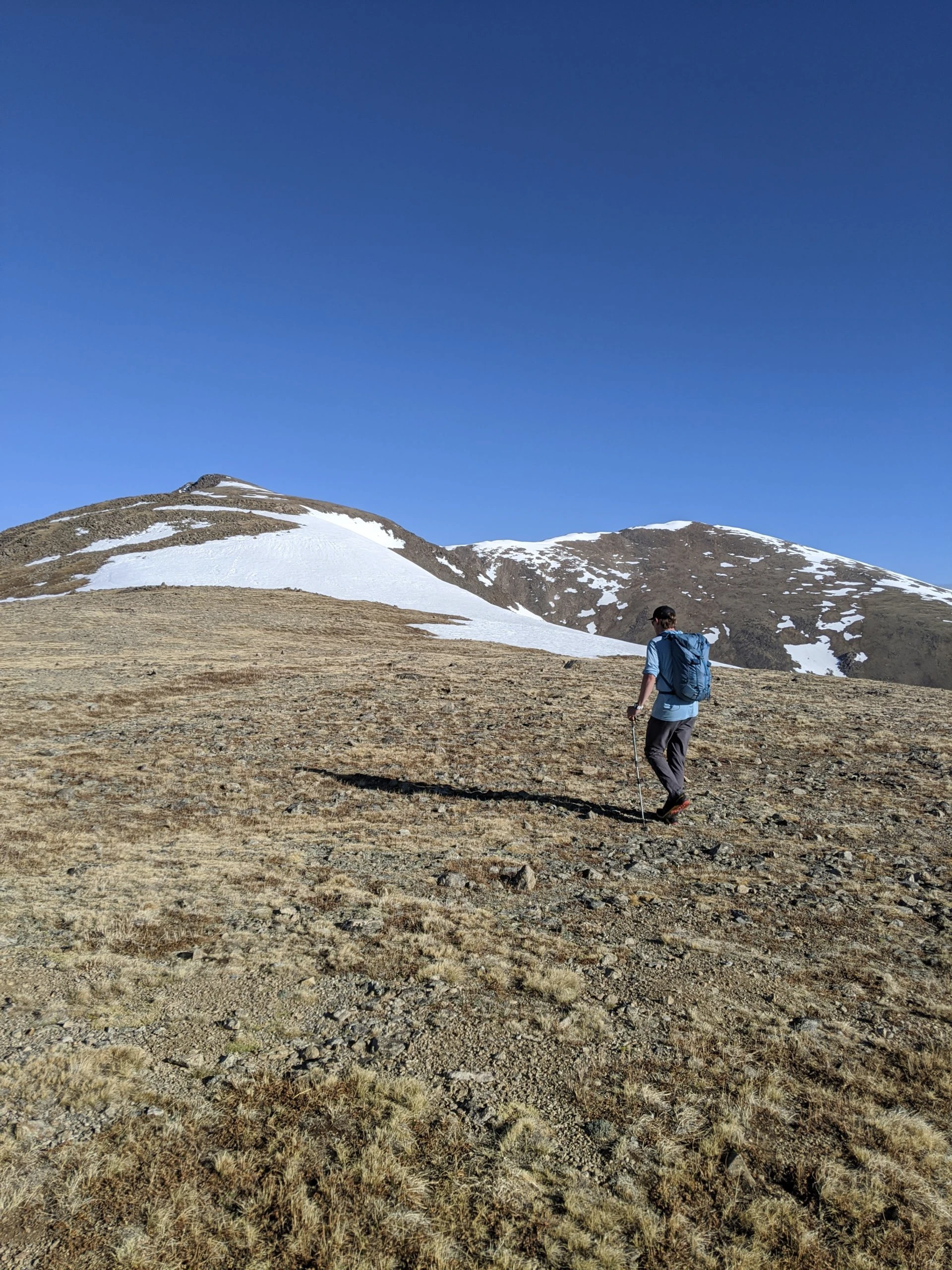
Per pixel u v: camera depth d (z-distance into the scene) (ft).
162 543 254.47
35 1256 8.38
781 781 36.04
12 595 212.43
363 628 149.79
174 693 70.13
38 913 19.40
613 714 54.34
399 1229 8.98
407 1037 13.15
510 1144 10.46
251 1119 10.84
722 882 22.24
